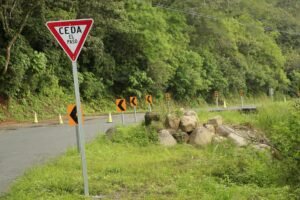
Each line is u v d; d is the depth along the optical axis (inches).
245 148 480.1
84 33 330.3
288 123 313.1
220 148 532.1
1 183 386.6
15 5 1077.8
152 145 568.7
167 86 1823.3
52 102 1264.8
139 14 1577.3
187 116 628.7
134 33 1545.3
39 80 1234.6
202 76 2015.3
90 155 494.0
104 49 1555.1
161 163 446.9
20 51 1154.7
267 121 700.0
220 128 621.3
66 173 402.9
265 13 2901.1
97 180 374.3
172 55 1835.6
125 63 1626.5
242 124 703.1
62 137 689.0
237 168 396.5
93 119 1050.7
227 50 2340.1
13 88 1128.2
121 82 1608.0
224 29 2219.5
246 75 2409.0
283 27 3154.5
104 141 588.7
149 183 366.0
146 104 1640.0
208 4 2196.1
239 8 2564.0
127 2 1571.1
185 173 396.8
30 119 1111.0
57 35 330.6
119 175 395.5
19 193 332.8
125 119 1005.2
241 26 2534.5
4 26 1082.1
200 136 584.4
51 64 1291.8
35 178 380.5
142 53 1642.5
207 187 343.6
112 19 1373.0
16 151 562.9
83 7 1294.3
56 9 1244.5
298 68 2844.5
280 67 2672.2
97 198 324.5
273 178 348.2
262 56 2628.0
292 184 306.8
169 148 554.3
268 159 385.7
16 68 1120.8
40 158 499.2
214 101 2098.9
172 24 1897.1
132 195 331.9
